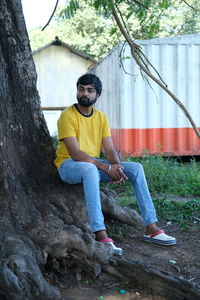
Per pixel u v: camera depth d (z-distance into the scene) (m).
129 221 4.43
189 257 3.70
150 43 9.57
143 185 3.88
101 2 4.64
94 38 24.91
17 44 3.70
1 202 3.39
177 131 9.70
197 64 9.78
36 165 3.82
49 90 25.42
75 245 3.23
